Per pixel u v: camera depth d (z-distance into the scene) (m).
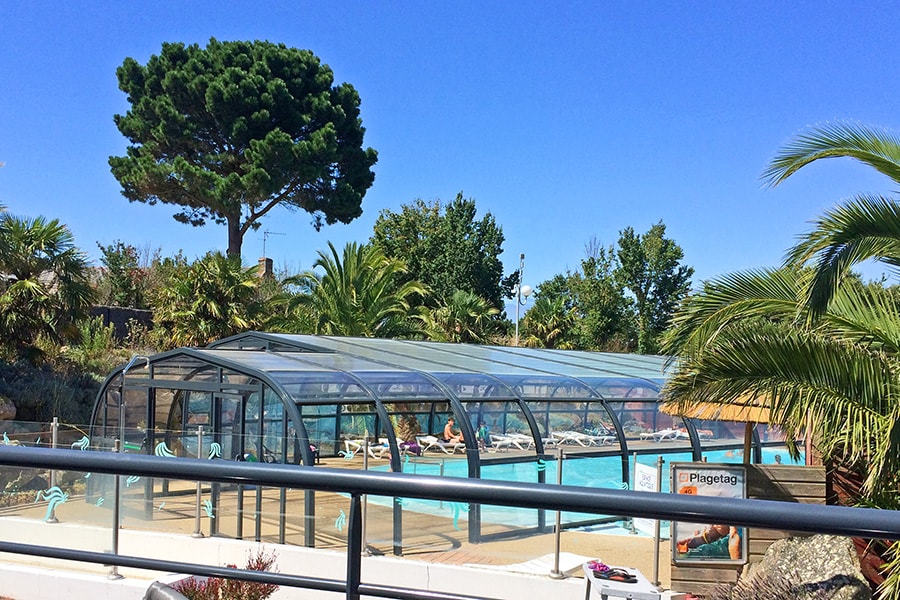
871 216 7.39
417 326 36.25
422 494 2.18
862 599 7.07
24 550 2.88
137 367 16.47
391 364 16.56
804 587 7.31
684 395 8.01
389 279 33.94
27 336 21.39
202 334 27.95
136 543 11.60
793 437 8.69
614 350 44.53
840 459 8.74
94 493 10.40
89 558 2.82
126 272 36.84
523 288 36.09
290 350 19.30
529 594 10.15
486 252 49.03
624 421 18.17
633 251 45.66
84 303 21.89
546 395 17.00
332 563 11.15
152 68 45.28
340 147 47.91
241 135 43.69
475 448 14.47
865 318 8.08
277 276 47.19
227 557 11.77
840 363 7.34
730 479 8.85
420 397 14.62
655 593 8.00
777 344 7.50
